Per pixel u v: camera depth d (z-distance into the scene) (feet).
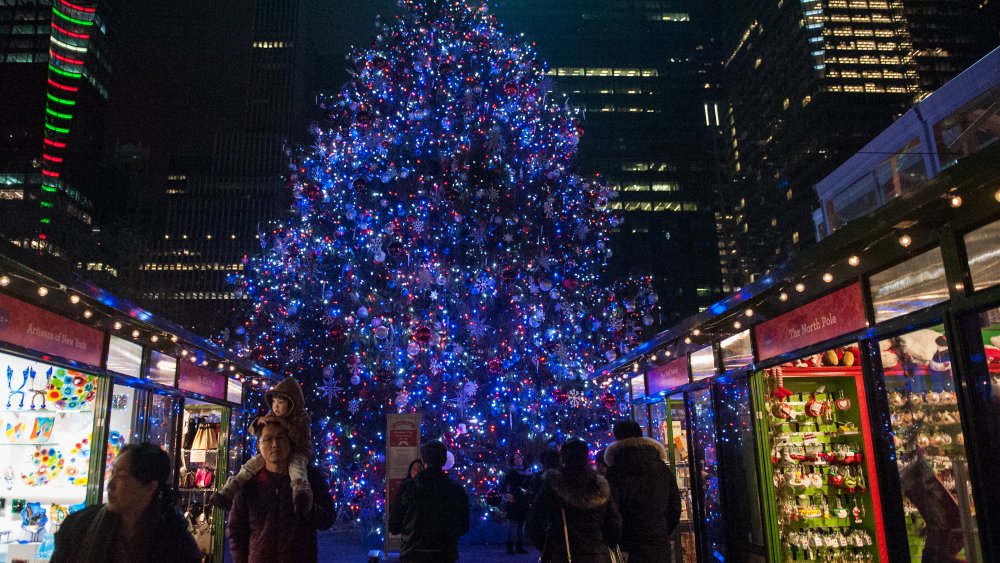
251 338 63.16
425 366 49.01
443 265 48.88
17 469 23.07
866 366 17.97
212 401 32.71
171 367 27.61
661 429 35.50
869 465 25.58
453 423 49.49
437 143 52.95
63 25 299.99
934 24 304.50
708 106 377.50
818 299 20.13
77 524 8.44
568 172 56.90
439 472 17.56
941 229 14.94
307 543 12.23
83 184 305.12
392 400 51.26
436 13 57.67
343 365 54.13
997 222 13.61
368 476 51.03
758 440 24.85
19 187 268.82
